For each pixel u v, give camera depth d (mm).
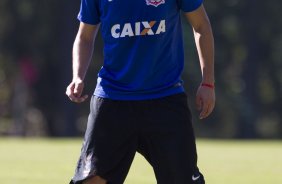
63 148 42406
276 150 41375
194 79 88438
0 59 96688
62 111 91938
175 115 14844
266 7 98812
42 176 27578
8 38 96938
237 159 35031
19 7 96438
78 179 14883
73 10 91438
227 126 95812
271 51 101812
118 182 14961
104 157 14859
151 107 14844
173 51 15000
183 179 14734
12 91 94500
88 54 15469
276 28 99938
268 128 103750
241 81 98125
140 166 29938
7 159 34812
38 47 96875
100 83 15109
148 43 14805
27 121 92250
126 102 14891
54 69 96875
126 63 14922
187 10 15023
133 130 14891
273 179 26953
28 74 95062
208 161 33906
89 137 14977
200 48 15211
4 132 90188
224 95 95250
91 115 15094
